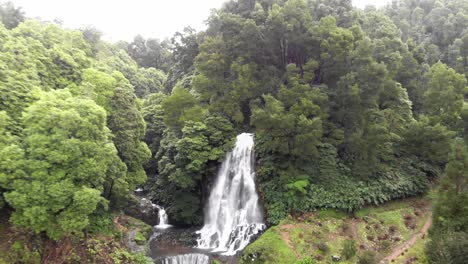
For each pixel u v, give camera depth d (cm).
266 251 2288
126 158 2945
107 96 2925
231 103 3438
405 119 3291
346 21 3669
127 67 6706
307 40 3253
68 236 2148
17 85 2111
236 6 4166
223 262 2406
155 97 4894
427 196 2994
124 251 2411
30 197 1720
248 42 3472
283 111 2770
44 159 1784
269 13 3331
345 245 2183
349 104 2950
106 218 2611
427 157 3122
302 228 2508
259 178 2973
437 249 1692
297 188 2675
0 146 1762
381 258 2170
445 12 6444
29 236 2022
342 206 2669
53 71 2670
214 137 3200
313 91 2891
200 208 3350
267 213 2775
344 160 3033
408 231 2512
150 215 3331
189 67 5088
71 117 1831
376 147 2816
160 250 2678
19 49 2467
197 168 3055
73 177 1856
